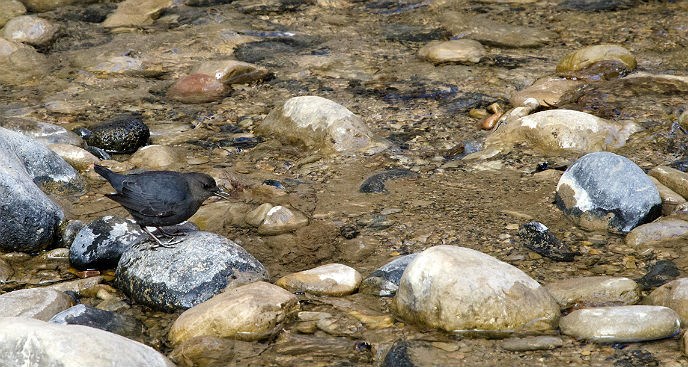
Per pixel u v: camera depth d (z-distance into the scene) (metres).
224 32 26.38
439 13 27.84
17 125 18.81
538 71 23.11
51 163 16.89
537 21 26.89
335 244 14.73
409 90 22.12
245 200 16.47
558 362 10.91
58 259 14.66
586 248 14.26
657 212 14.83
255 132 19.89
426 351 11.24
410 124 20.11
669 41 24.67
